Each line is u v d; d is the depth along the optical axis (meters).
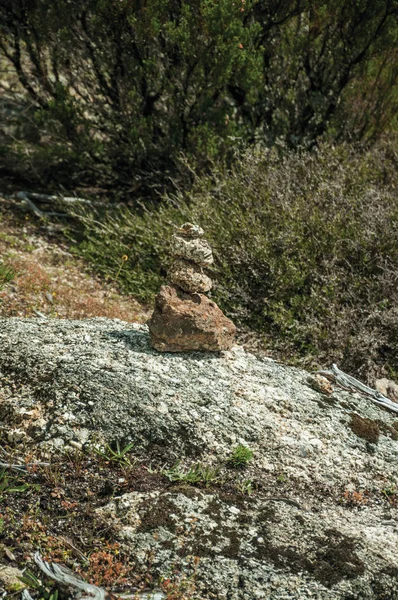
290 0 9.65
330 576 4.02
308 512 4.55
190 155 9.45
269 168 8.40
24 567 4.02
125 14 9.27
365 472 5.04
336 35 9.88
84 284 8.12
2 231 8.91
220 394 5.31
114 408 4.96
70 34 9.62
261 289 7.68
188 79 9.53
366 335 6.90
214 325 5.68
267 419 5.21
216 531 4.22
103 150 10.18
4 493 4.45
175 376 5.38
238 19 9.12
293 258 7.59
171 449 4.83
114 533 4.20
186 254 5.60
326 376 6.15
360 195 8.13
